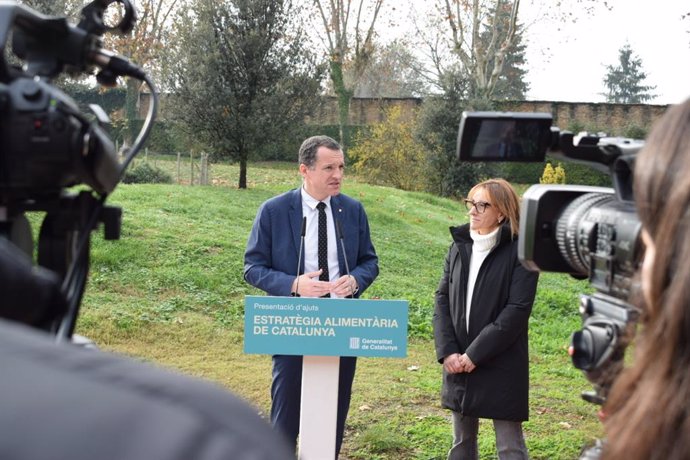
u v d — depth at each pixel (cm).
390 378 812
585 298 182
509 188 481
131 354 836
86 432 67
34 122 150
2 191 156
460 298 486
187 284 1032
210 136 1864
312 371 449
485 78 3400
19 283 89
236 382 768
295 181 2575
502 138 196
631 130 3228
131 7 198
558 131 197
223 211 1468
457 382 483
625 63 7325
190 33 1858
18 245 167
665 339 123
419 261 1376
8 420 68
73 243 176
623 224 164
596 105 3422
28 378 71
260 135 1842
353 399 730
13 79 160
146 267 1070
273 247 493
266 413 689
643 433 124
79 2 1633
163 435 68
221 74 1841
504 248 475
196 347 876
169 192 1584
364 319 434
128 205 1384
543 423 699
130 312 930
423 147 2338
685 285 119
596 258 173
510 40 3384
